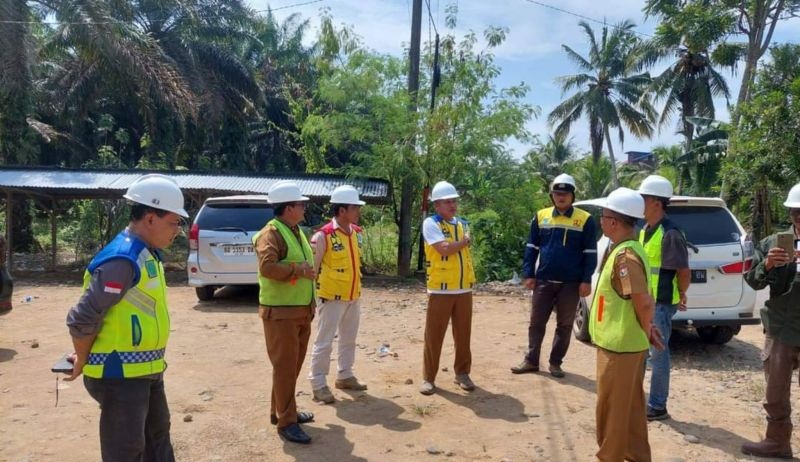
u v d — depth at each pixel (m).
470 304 5.73
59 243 18.66
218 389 5.69
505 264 13.82
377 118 14.37
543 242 6.28
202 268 9.73
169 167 22.95
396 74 15.10
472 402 5.46
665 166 30.47
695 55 31.31
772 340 4.46
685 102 32.84
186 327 8.27
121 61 17.92
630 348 3.76
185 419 4.90
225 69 24.61
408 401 5.45
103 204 15.82
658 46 24.80
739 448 4.60
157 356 3.16
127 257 2.97
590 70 38.97
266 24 35.16
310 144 16.42
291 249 4.50
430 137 13.79
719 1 21.89
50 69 23.61
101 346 3.00
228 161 29.59
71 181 13.25
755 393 5.86
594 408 5.34
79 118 23.70
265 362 6.61
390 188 14.05
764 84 16.80
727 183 20.06
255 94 25.86
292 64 37.22
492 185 14.25
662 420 5.13
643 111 38.62
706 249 6.91
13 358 6.57
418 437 4.68
